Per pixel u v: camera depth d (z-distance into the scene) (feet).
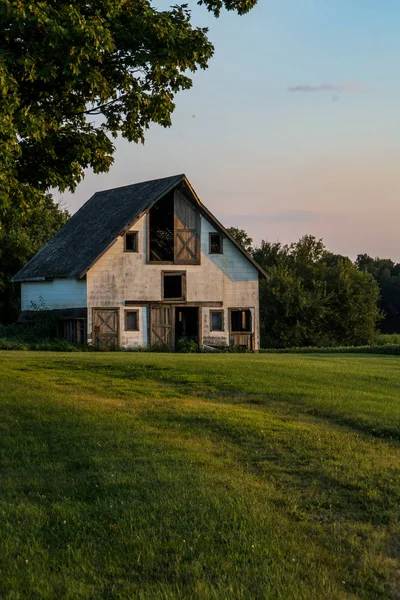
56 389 64.03
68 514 32.94
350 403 58.80
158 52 63.21
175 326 159.12
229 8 67.31
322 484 38.34
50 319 150.61
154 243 158.61
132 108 67.36
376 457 43.19
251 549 29.43
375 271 418.31
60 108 66.80
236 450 44.19
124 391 64.44
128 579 26.99
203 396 63.31
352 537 31.53
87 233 157.28
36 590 25.76
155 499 34.81
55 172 67.26
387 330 398.62
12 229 198.59
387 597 26.37
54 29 55.06
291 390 64.54
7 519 32.37
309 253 257.14
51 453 42.75
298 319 228.63
